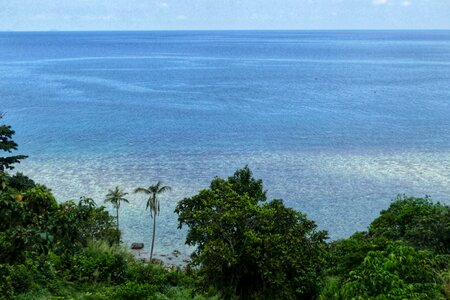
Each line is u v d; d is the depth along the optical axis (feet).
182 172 306.35
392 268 63.36
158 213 227.61
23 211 47.34
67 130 429.79
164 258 195.52
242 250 81.61
